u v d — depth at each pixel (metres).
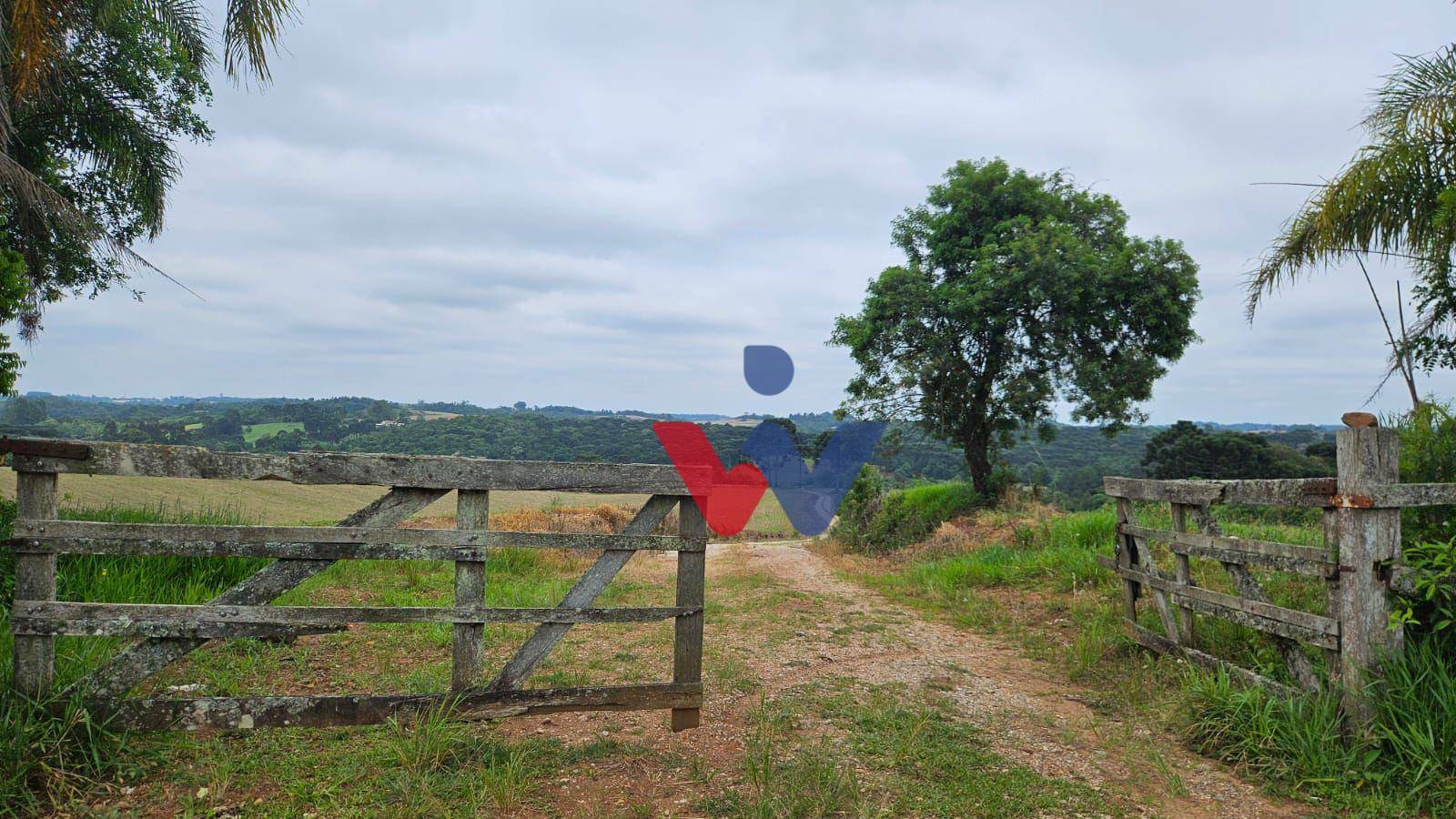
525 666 4.33
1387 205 7.96
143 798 3.55
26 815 3.31
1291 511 10.53
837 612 8.41
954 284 17.17
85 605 3.89
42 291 12.92
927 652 6.77
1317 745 4.15
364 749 4.08
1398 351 8.39
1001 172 17.41
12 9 8.31
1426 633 4.46
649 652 6.34
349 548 4.11
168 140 13.34
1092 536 10.78
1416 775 3.85
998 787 3.94
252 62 8.48
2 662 4.21
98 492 14.30
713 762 4.17
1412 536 4.74
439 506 17.00
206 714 3.98
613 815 3.55
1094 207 17.62
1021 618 7.95
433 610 4.20
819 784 3.86
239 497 14.14
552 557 11.31
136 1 11.08
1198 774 4.20
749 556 14.29
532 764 4.04
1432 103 7.52
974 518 16.25
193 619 3.95
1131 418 16.69
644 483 4.42
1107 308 16.28
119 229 14.38
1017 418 17.50
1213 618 6.18
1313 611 6.19
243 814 3.44
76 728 3.81
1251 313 9.38
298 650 5.84
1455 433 5.05
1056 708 5.32
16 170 8.66
